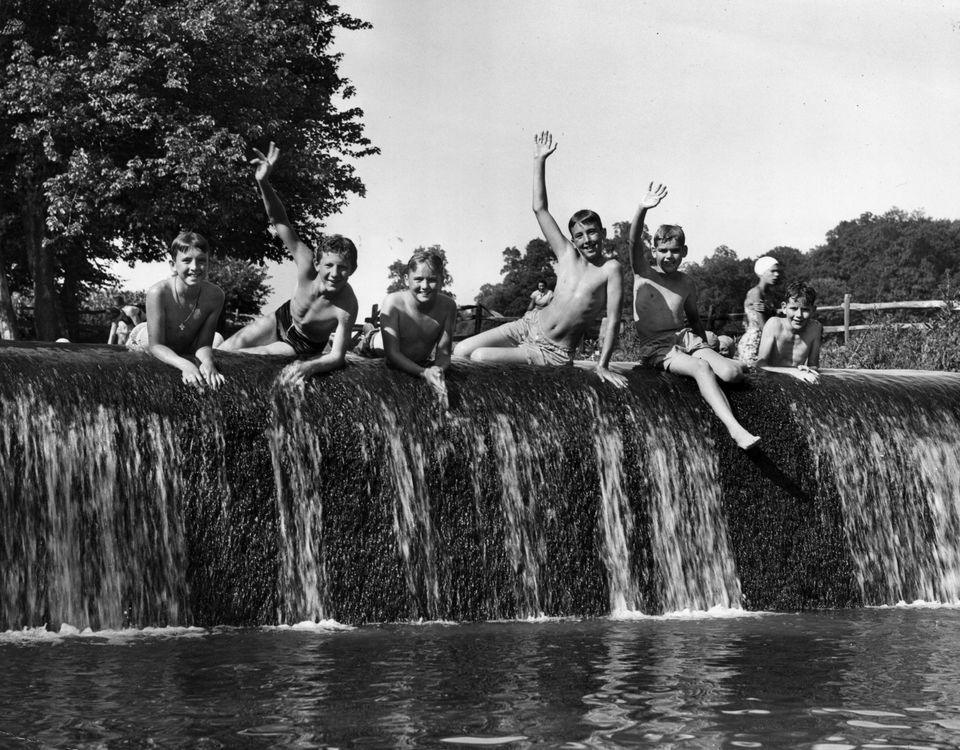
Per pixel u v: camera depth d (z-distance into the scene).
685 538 10.69
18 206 37.12
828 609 10.84
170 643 8.02
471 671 7.07
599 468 10.43
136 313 26.61
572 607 10.09
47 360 9.03
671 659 7.59
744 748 5.50
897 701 6.42
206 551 9.04
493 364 10.78
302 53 34.25
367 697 6.32
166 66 30.80
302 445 9.45
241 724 5.75
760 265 13.76
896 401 12.05
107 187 30.38
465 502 9.91
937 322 21.38
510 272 67.19
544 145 11.61
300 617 9.23
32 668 7.02
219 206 30.92
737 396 11.37
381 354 11.90
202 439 9.14
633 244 11.70
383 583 9.50
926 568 11.73
